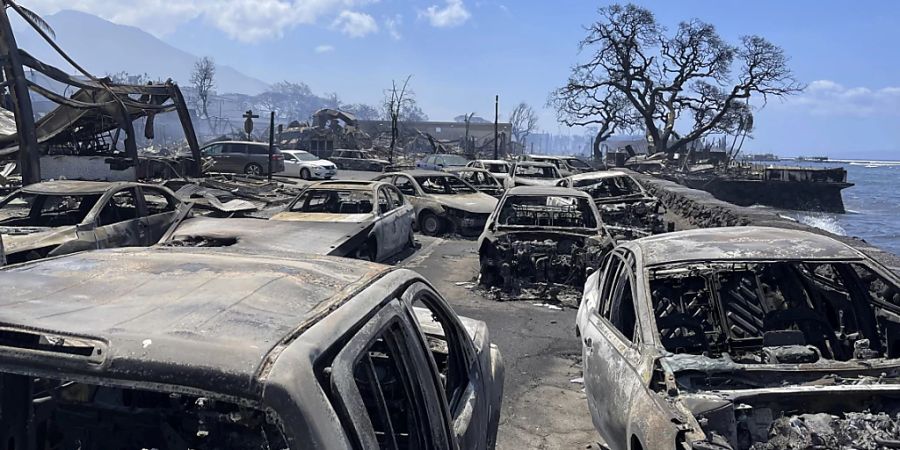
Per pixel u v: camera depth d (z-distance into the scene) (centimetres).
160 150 7012
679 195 2339
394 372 323
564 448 516
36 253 853
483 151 9600
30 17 1767
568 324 871
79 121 2255
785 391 353
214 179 2394
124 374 182
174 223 991
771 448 334
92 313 212
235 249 332
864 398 358
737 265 599
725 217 1620
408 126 10244
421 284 310
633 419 356
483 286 1049
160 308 216
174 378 180
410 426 266
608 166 5791
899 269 742
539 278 1012
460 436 296
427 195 1659
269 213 1310
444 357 371
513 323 873
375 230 1105
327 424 183
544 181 2100
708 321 569
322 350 199
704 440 305
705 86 6706
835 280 564
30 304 221
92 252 310
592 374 464
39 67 1775
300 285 251
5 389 252
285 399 177
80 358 187
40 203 1030
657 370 373
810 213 4744
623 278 501
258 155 3366
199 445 266
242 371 179
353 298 243
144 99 2338
